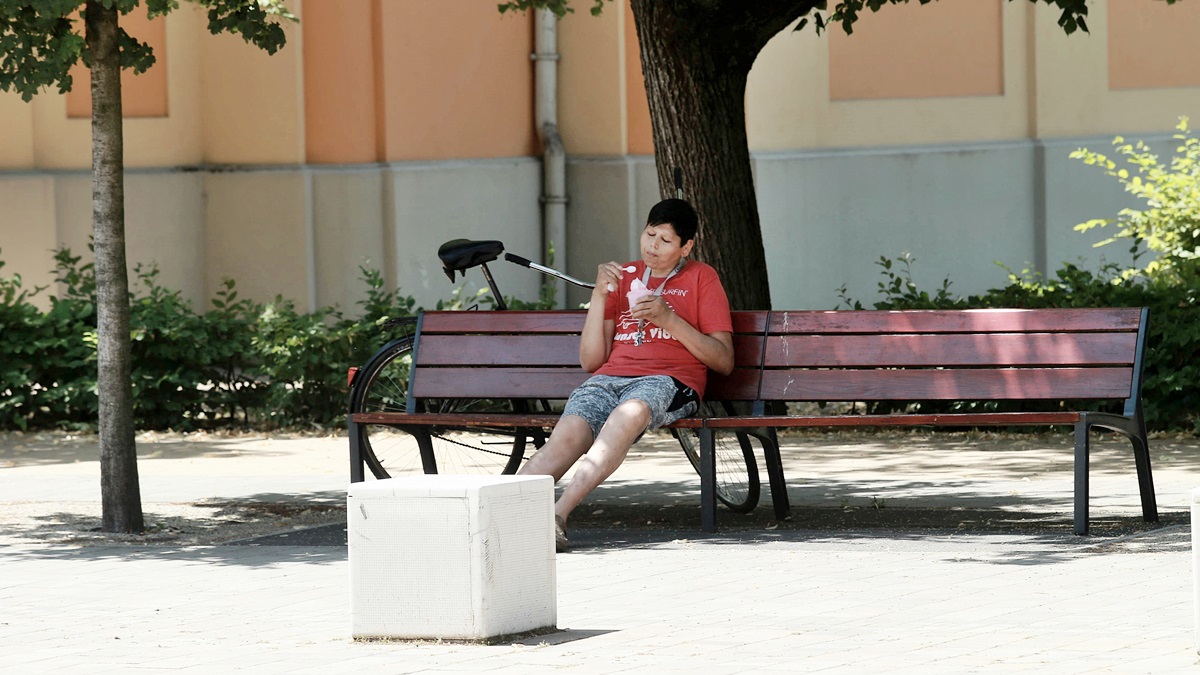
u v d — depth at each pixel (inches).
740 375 935.0
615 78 1972.2
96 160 942.4
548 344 968.9
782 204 1957.4
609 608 696.4
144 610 717.3
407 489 631.8
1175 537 837.8
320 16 1830.7
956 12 2100.1
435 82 1897.1
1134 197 2209.6
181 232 1838.1
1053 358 898.1
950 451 1219.9
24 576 807.1
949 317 919.7
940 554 808.3
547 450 872.3
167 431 1433.3
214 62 1851.6
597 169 1980.8
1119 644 596.4
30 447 1347.2
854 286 2022.6
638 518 967.6
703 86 1288.1
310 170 1831.9
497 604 630.5
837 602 695.1
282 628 670.5
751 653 599.2
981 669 563.2
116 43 936.3
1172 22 2234.3
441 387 977.5
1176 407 1267.2
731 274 1301.7
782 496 948.0
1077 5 1286.9
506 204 1957.4
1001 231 2130.9
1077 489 858.1
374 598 637.3
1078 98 2176.4
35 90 903.1
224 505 1038.4
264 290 1844.2
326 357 1423.5
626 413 867.4
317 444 1342.3
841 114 2015.3
